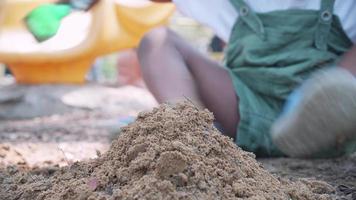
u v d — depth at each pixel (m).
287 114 0.81
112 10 2.04
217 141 0.61
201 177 0.55
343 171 0.85
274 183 0.62
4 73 3.05
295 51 0.99
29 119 1.88
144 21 2.03
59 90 2.10
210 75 1.03
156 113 0.63
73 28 2.09
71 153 1.04
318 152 0.82
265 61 1.00
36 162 0.93
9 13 2.05
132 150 0.58
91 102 2.07
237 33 1.04
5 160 0.93
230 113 1.02
